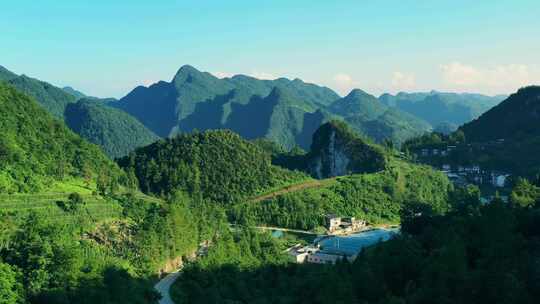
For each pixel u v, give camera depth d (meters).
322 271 152.62
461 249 117.19
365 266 128.50
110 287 138.50
